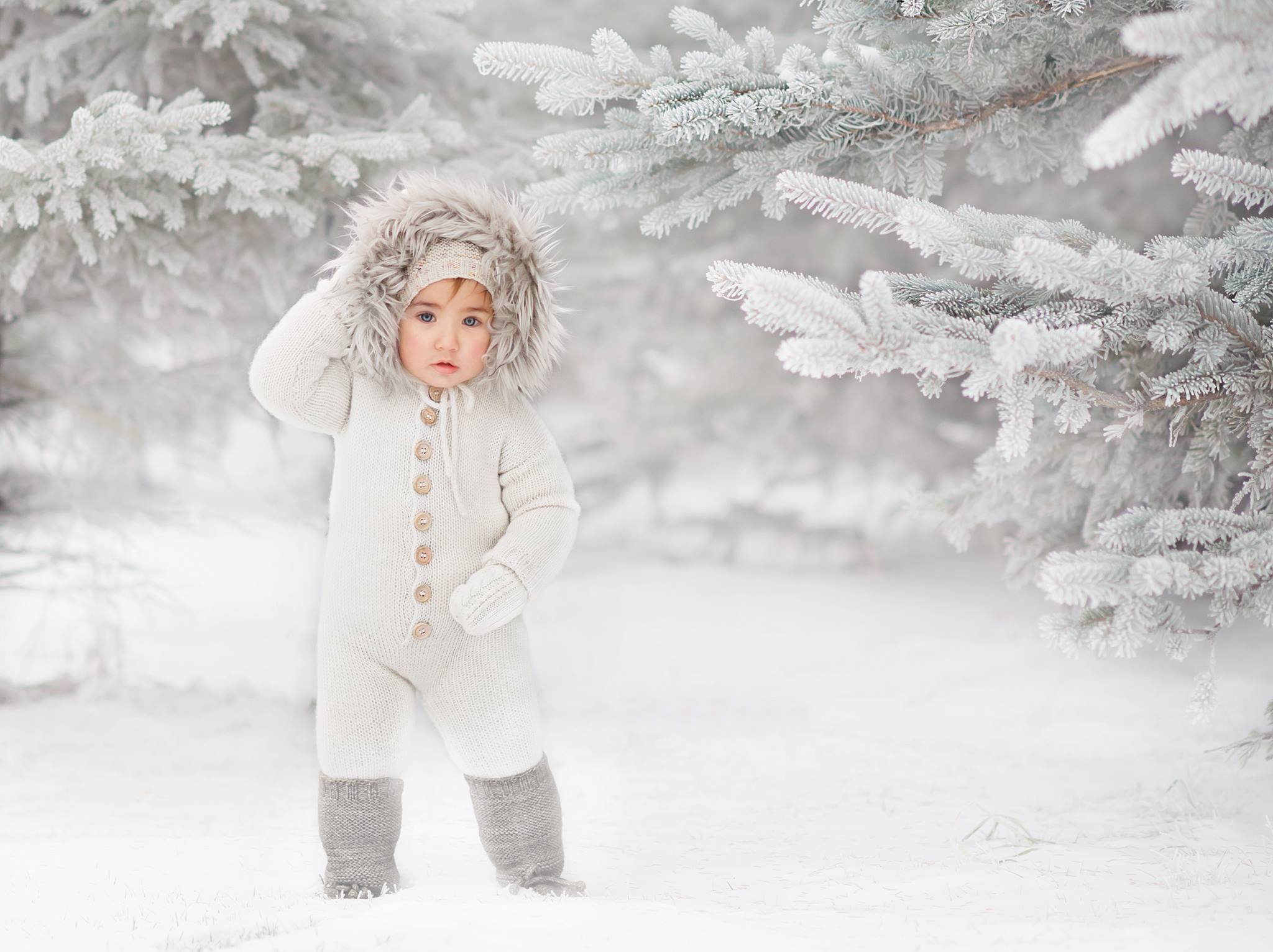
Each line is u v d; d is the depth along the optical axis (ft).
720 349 30.91
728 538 32.76
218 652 21.34
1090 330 6.89
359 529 8.16
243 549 33.83
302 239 14.32
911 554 31.89
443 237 8.07
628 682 19.10
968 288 8.71
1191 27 5.64
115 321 17.39
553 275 8.57
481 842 9.11
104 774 12.71
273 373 8.07
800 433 31.60
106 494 18.70
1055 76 9.87
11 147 10.96
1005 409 7.50
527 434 8.56
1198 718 7.86
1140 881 7.95
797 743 14.28
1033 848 9.09
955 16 8.85
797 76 9.45
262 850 9.38
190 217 13.10
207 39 13.26
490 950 6.16
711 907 7.54
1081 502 12.36
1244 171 7.42
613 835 10.14
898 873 8.49
